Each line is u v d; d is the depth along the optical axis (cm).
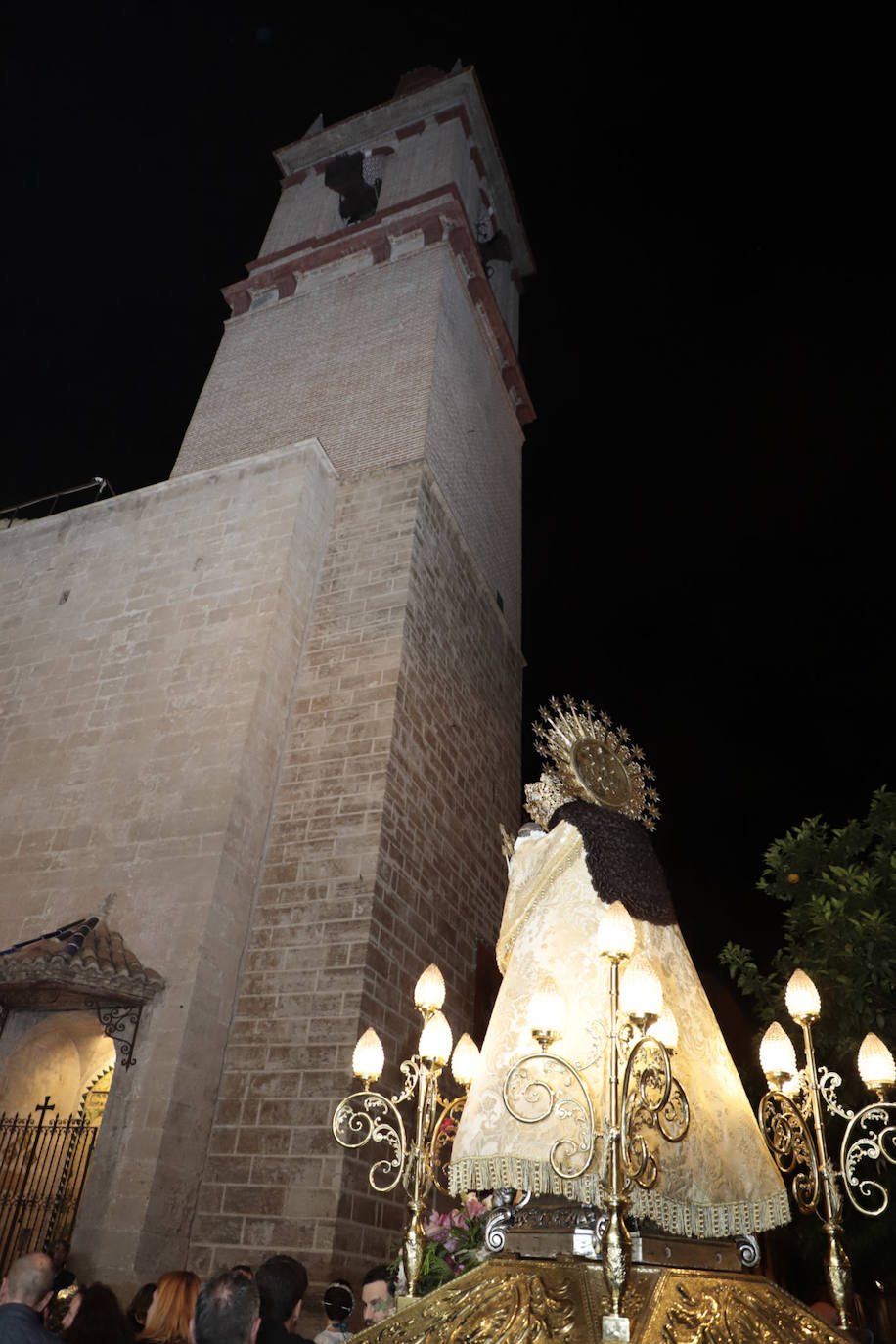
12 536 1933
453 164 2584
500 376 2541
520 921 455
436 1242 598
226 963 1303
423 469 1839
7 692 1688
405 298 2244
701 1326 332
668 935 461
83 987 1184
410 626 1636
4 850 1474
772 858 1370
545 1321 333
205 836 1360
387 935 1354
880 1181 1070
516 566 2322
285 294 2458
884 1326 1128
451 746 1711
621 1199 341
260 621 1565
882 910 1201
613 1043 380
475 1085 412
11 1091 1267
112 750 1519
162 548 1755
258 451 2066
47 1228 1202
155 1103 1158
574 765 500
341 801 1443
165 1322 536
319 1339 740
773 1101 519
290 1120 1193
